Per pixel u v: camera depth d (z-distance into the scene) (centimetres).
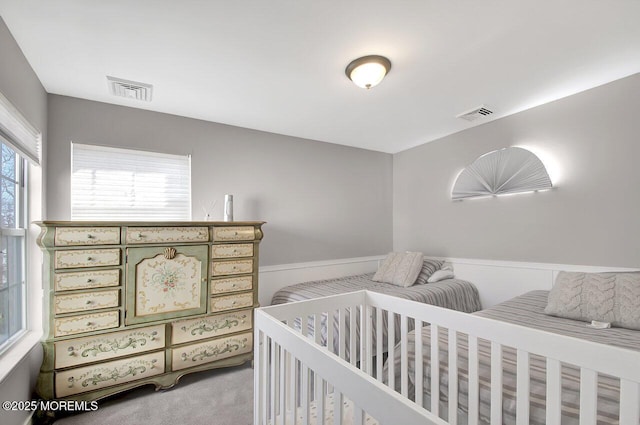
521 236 295
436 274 331
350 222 398
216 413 195
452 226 359
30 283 203
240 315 254
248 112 284
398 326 258
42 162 217
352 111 284
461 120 312
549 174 273
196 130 299
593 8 151
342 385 88
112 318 201
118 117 264
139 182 273
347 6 149
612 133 236
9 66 161
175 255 225
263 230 334
